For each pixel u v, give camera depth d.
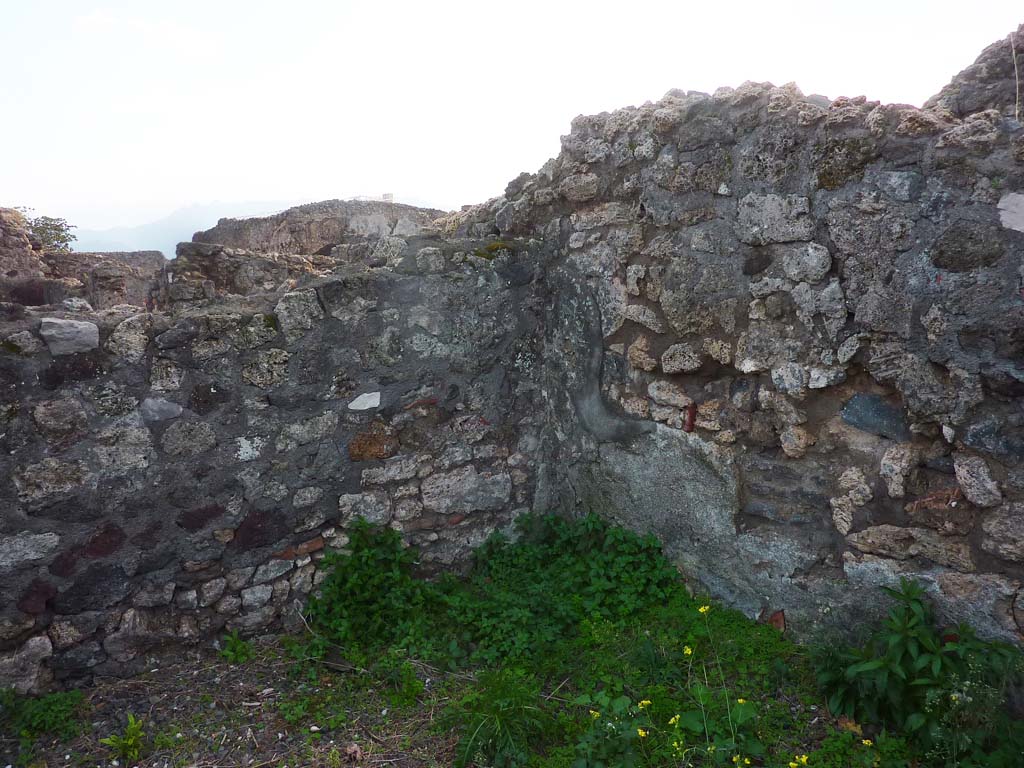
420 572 3.66
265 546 3.22
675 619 3.18
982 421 2.40
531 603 3.26
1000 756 2.16
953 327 2.43
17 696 2.68
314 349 3.26
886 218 2.56
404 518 3.60
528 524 3.94
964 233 2.38
